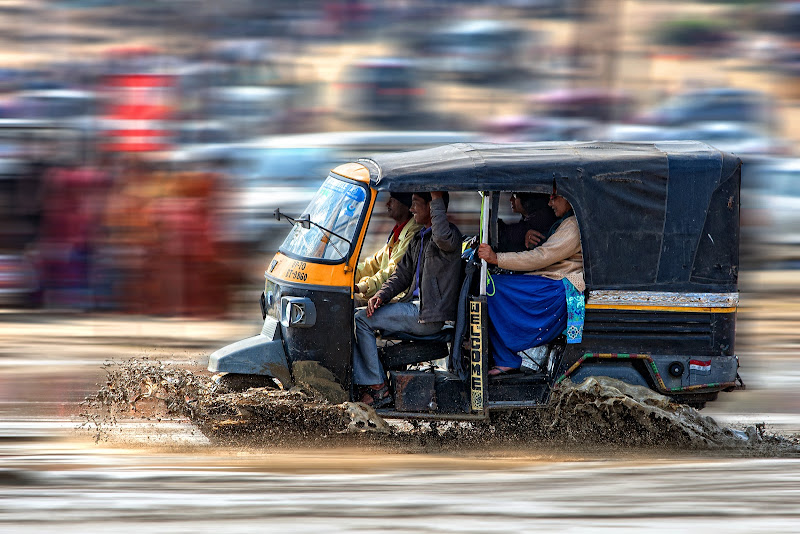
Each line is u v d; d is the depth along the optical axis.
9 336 40.72
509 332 27.12
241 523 20.56
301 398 26.05
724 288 27.70
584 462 25.86
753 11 113.25
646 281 27.27
